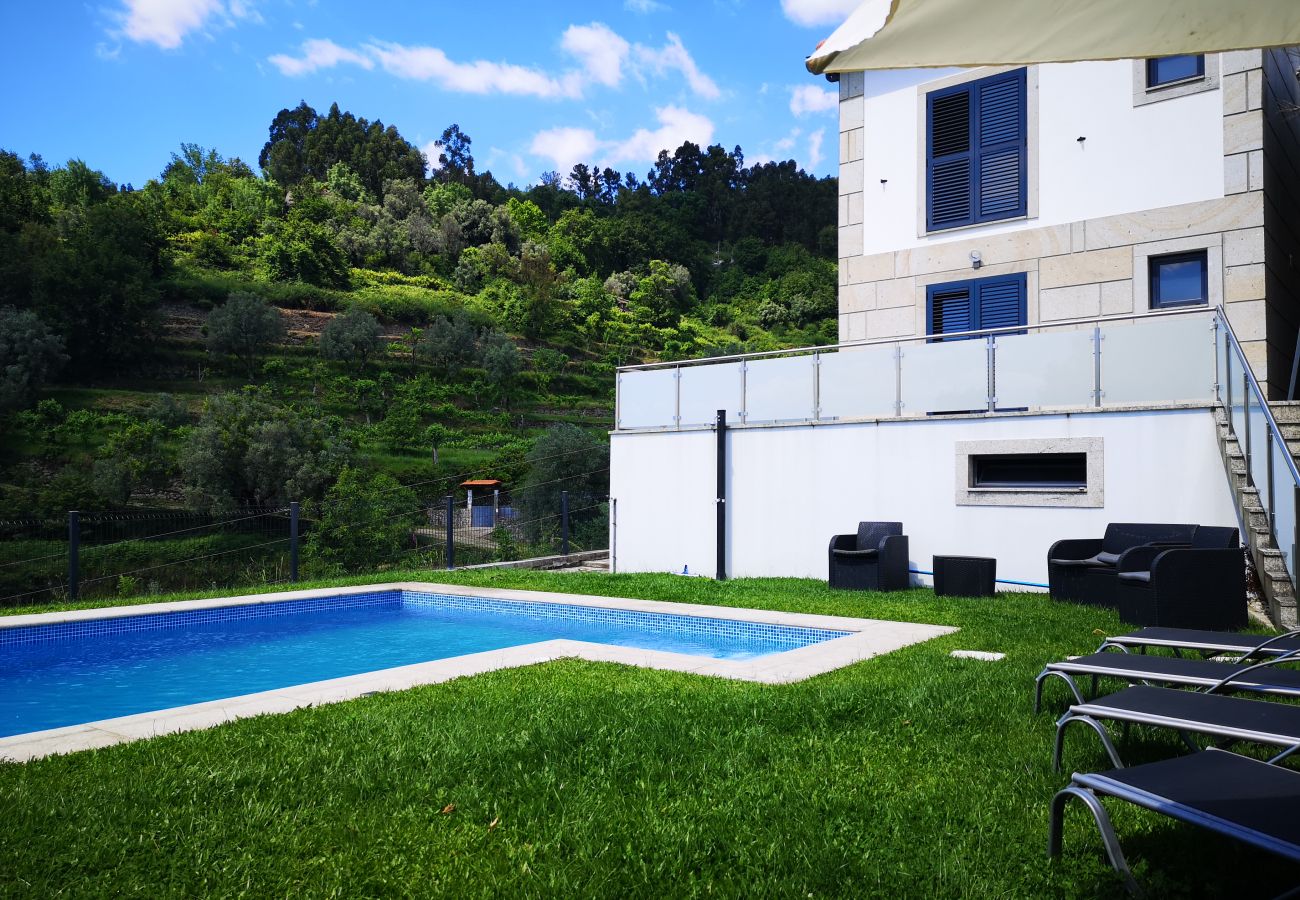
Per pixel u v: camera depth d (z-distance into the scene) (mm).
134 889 2529
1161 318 9281
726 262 107750
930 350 10781
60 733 4336
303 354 51656
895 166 13352
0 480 30500
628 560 13430
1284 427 8953
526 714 4531
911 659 5965
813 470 11609
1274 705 3115
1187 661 3984
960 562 9453
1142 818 2971
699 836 2881
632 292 87625
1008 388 10188
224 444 26125
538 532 21297
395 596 12164
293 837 2912
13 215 55094
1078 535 9570
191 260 60375
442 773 3564
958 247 12695
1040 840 2809
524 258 77250
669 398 13109
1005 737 3998
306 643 9414
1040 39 2594
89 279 43219
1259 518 7828
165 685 7469
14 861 2723
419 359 55594
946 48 2572
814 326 85562
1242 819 2062
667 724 4246
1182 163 10938
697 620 8805
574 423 52125
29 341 38031
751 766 3650
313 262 64438
